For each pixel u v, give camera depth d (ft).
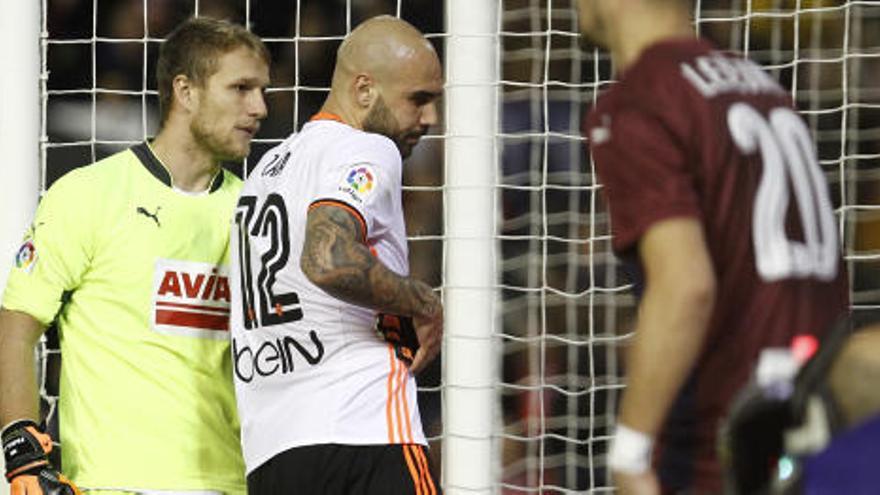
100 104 67.36
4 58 57.62
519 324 69.31
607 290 61.77
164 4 67.10
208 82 49.14
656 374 32.37
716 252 34.01
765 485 30.99
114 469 48.42
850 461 27.37
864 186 69.67
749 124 34.42
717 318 34.12
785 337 33.91
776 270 34.06
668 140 33.78
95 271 48.98
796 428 30.09
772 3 67.97
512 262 69.56
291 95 67.62
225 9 67.51
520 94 69.26
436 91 47.65
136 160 49.70
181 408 48.98
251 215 47.21
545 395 68.90
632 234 33.42
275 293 46.29
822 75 69.21
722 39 68.54
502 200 69.36
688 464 34.55
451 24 59.98
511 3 68.90
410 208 66.80
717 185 33.94
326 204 44.47
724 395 34.06
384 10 67.36
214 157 49.96
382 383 45.98
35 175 57.93
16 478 47.57
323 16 67.62
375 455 45.62
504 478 67.97
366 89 47.21
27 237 49.19
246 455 47.52
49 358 63.77
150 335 48.91
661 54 34.68
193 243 49.42
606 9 35.65
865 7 68.64
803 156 35.29
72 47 67.51
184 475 48.85
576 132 68.03
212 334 49.60
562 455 68.64
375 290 44.14
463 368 59.77
